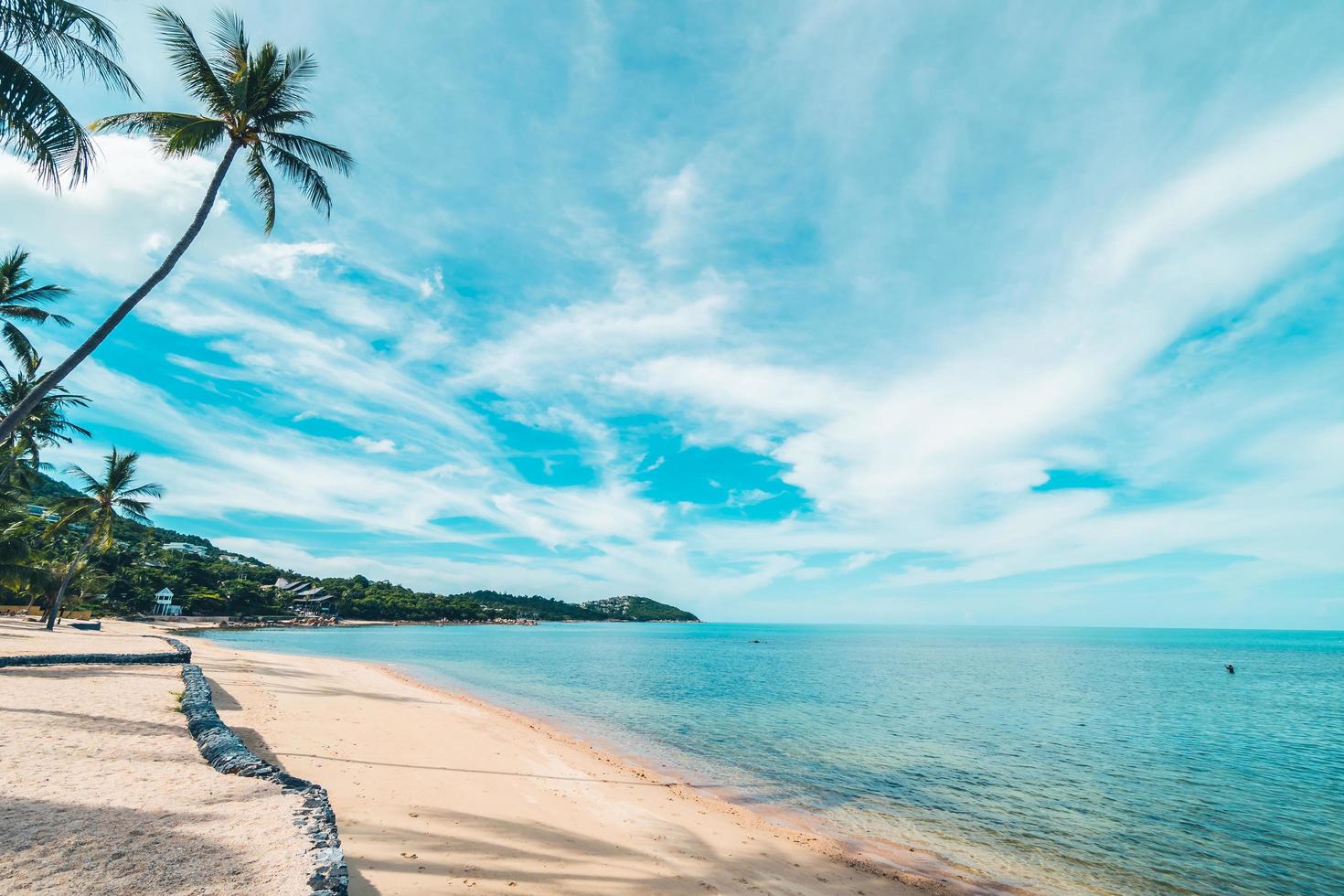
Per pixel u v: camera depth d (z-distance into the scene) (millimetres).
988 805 16625
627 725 26438
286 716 18938
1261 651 126688
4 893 5617
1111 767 22109
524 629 198250
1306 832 15453
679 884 9609
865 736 26141
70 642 32125
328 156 20094
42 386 13992
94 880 6035
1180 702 41969
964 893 10828
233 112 18156
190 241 16719
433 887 8195
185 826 7656
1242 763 23734
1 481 36156
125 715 14414
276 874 6461
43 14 12453
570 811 12734
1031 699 42156
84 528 72062
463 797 12570
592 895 8719
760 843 12258
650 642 129625
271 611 121812
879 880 10961
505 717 25609
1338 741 28625
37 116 12945
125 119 16750
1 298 28359
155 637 44594
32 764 9742
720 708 33250
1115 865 12836
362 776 13102
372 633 121438
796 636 193625
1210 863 13164
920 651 108125
